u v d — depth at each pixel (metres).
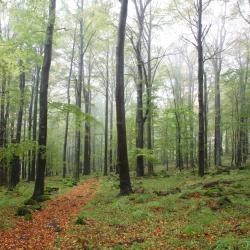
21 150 12.75
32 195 15.30
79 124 17.45
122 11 14.67
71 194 16.70
